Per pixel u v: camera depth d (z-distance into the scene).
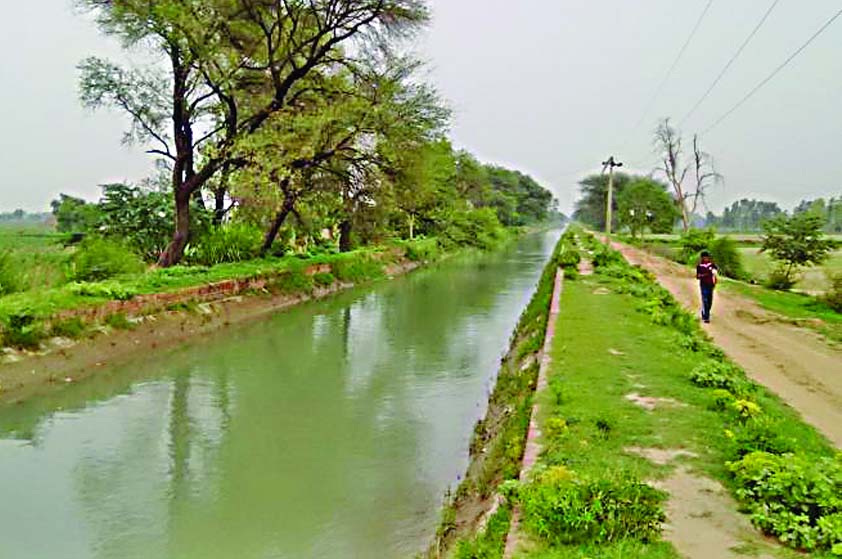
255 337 15.55
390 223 38.16
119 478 7.47
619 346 9.74
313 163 20.08
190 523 6.43
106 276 15.42
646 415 6.40
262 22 18.77
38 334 11.09
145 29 16.92
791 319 14.45
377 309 20.39
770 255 25.36
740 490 4.54
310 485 7.30
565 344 9.88
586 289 17.28
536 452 5.55
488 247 55.09
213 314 16.33
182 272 17.08
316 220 27.53
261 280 19.61
